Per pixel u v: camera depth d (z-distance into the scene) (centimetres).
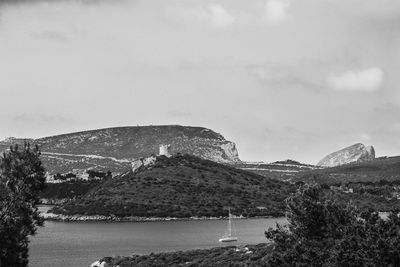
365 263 3978
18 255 4012
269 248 9306
